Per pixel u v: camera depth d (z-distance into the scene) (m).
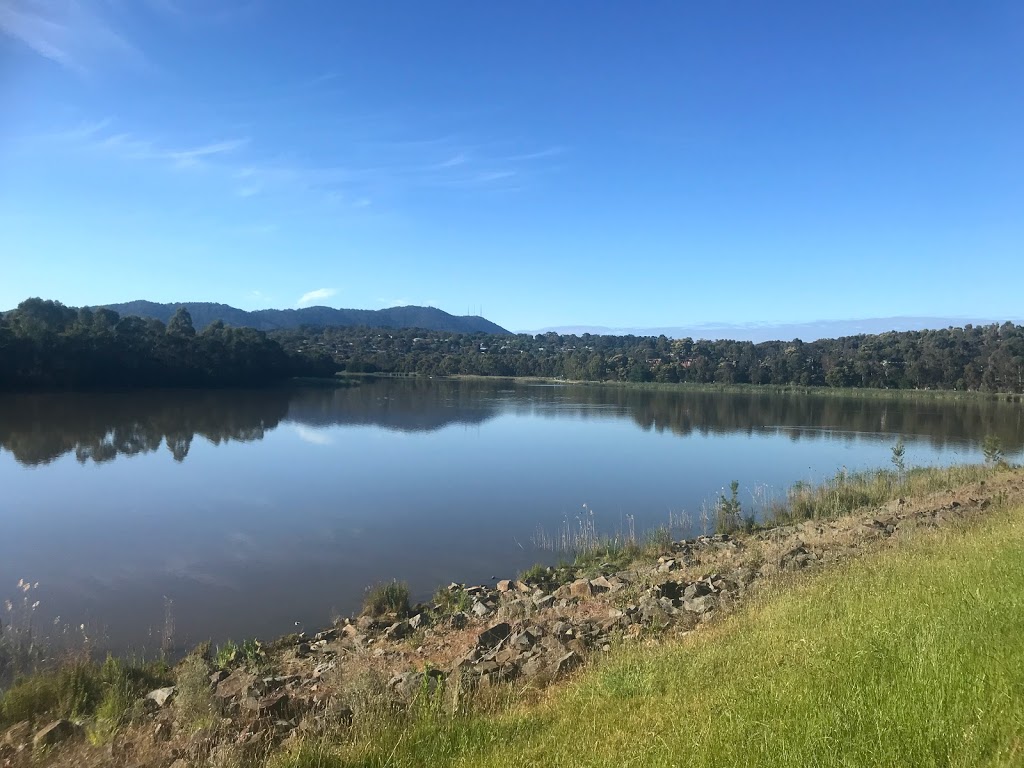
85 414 59.91
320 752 6.01
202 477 34.09
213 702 8.03
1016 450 48.16
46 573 18.88
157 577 18.66
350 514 26.62
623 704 6.45
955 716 4.62
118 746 7.26
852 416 75.19
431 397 99.88
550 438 54.28
